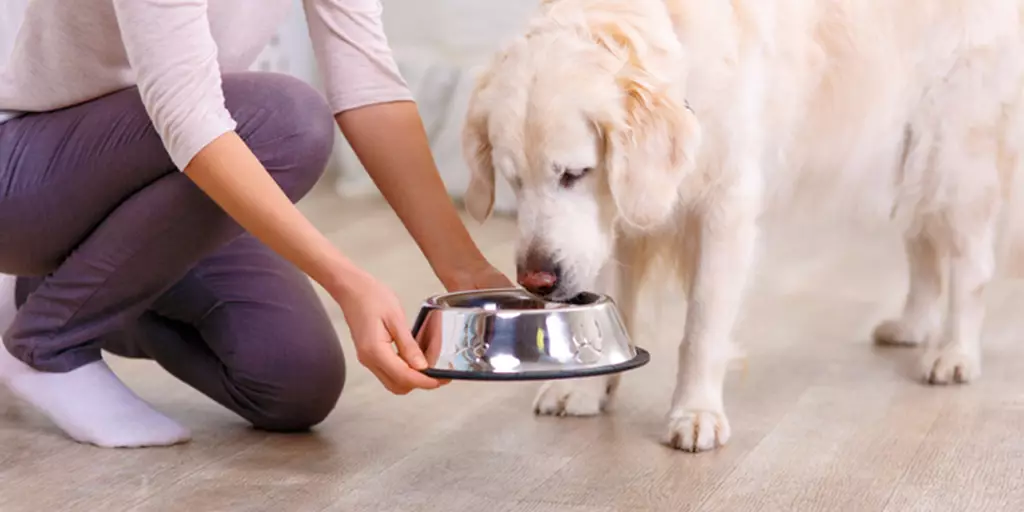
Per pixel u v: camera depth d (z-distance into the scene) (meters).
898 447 1.73
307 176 1.66
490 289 1.63
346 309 1.38
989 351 2.39
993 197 2.25
